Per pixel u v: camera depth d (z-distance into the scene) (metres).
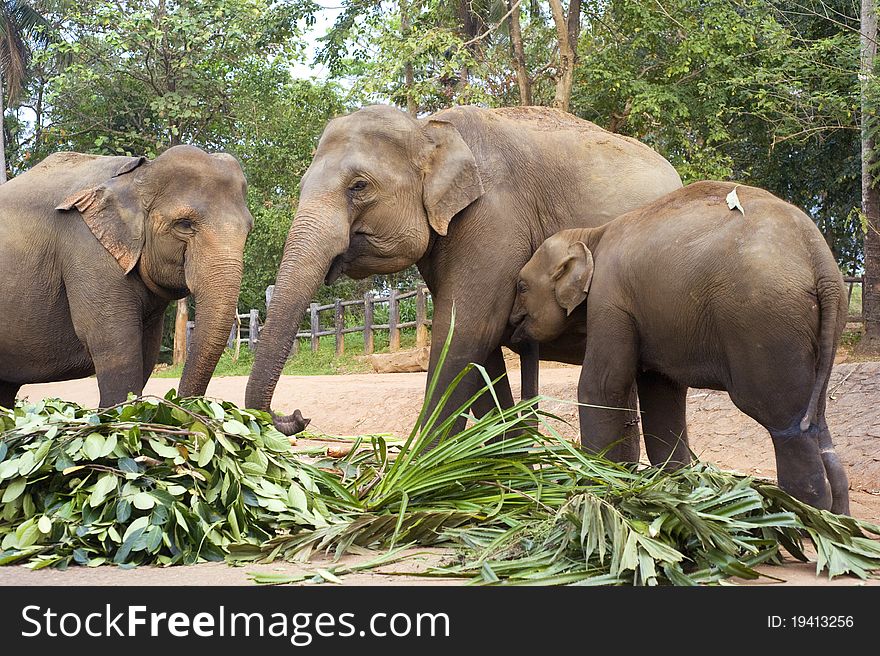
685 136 18.89
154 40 25.52
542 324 5.96
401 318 23.97
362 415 11.45
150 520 4.29
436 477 4.79
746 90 17.56
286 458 5.03
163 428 4.61
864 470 7.42
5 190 7.88
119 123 28.75
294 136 26.58
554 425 9.66
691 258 4.94
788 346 4.57
